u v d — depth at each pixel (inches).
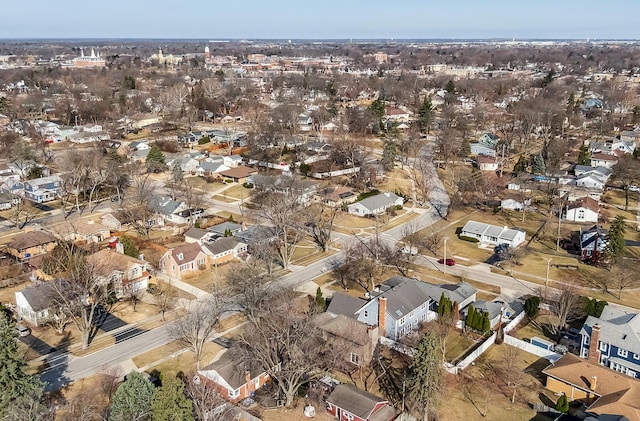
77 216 4052.7
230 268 3193.9
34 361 2268.7
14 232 3713.1
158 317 2645.2
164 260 3115.2
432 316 2652.6
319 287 2898.6
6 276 3014.3
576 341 2440.9
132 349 2367.1
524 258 3378.4
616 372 2065.7
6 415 1699.1
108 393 2028.8
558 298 2758.4
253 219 4018.2
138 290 2913.4
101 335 2486.5
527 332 2544.3
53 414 1839.3
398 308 2445.9
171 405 1672.0
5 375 1748.3
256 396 2064.5
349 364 2245.3
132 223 3843.5
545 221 4008.4
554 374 2085.4
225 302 2623.0
